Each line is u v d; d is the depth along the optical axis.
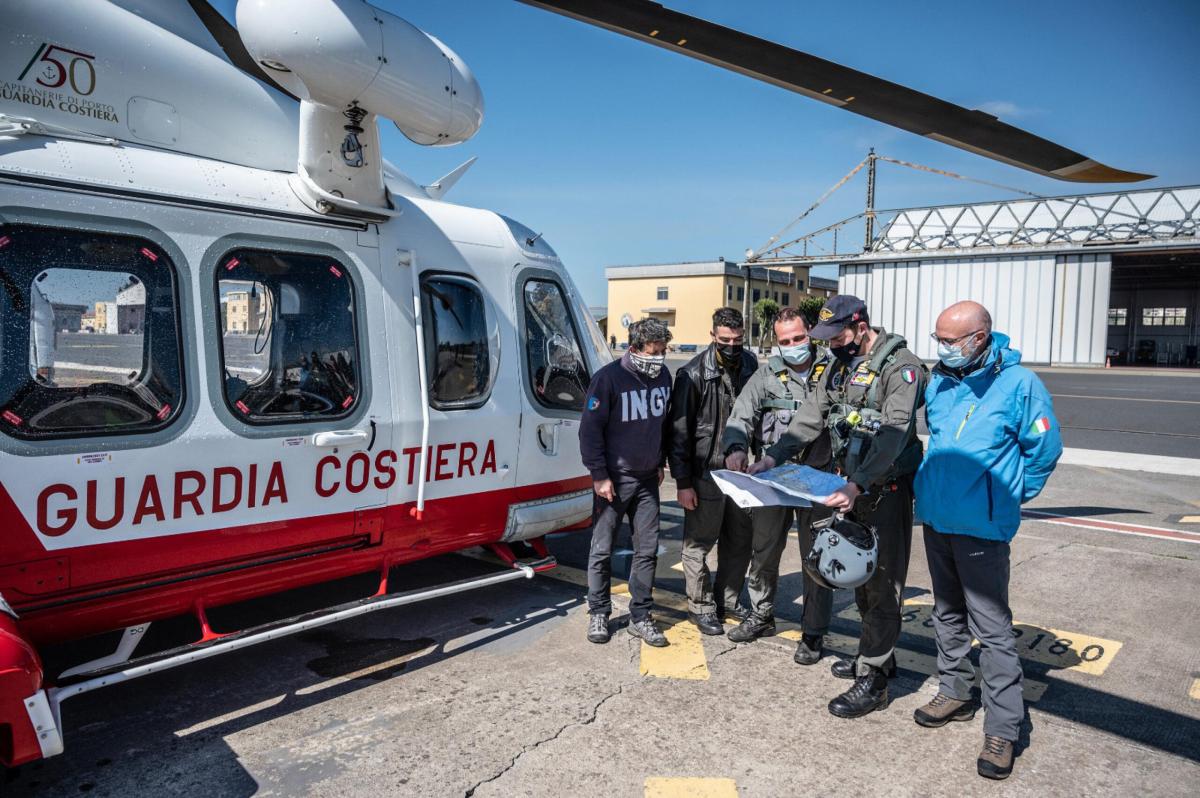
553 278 4.87
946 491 3.04
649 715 3.39
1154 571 5.48
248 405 3.32
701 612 4.34
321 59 2.97
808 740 3.20
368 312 3.77
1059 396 20.67
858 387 3.33
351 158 3.59
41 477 2.77
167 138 3.45
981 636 3.03
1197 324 50.59
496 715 3.37
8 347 2.74
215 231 3.28
